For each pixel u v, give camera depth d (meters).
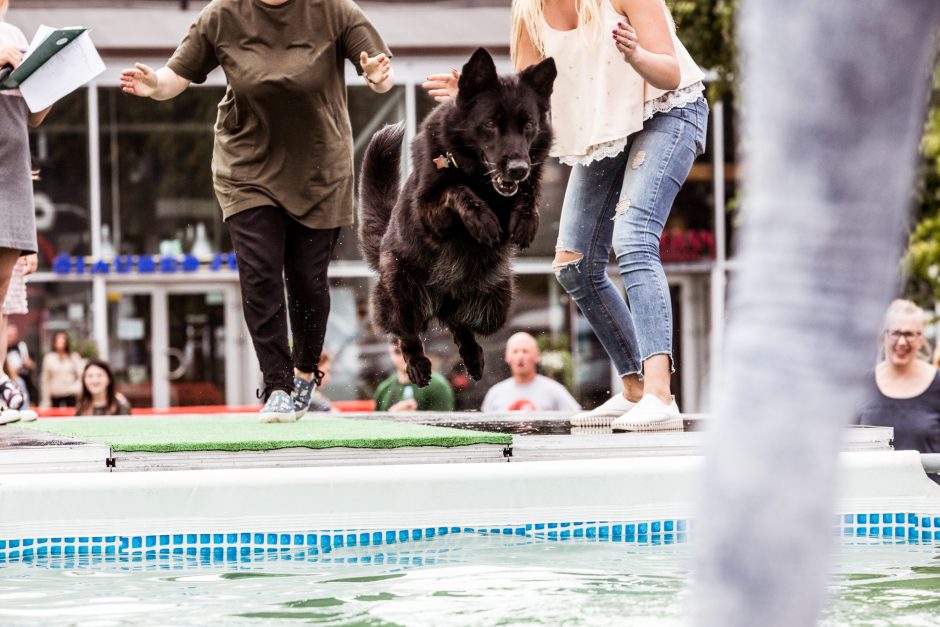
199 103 19.27
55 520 4.36
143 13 18.89
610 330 5.96
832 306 1.60
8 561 4.29
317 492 4.52
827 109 1.59
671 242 19.66
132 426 6.40
